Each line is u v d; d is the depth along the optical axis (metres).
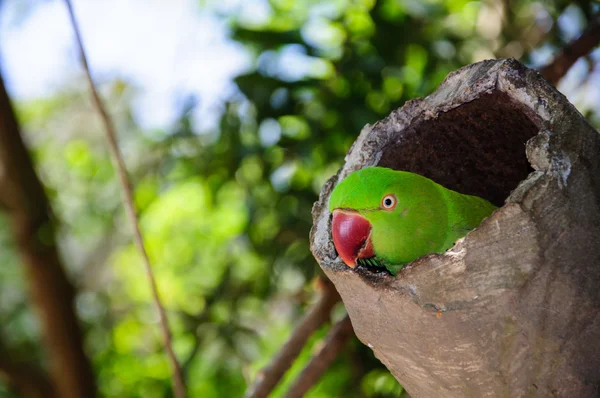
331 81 4.26
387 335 2.04
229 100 4.32
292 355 3.79
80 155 6.96
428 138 2.56
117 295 8.13
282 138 4.24
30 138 8.87
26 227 5.71
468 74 2.18
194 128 4.58
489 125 2.46
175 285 7.05
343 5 4.56
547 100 1.94
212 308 5.15
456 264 1.83
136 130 7.22
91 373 6.25
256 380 3.81
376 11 4.15
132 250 7.94
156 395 6.46
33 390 6.20
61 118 8.94
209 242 5.95
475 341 1.89
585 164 1.87
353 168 2.48
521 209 1.79
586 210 1.85
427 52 4.34
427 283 1.86
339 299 3.79
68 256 8.77
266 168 4.36
